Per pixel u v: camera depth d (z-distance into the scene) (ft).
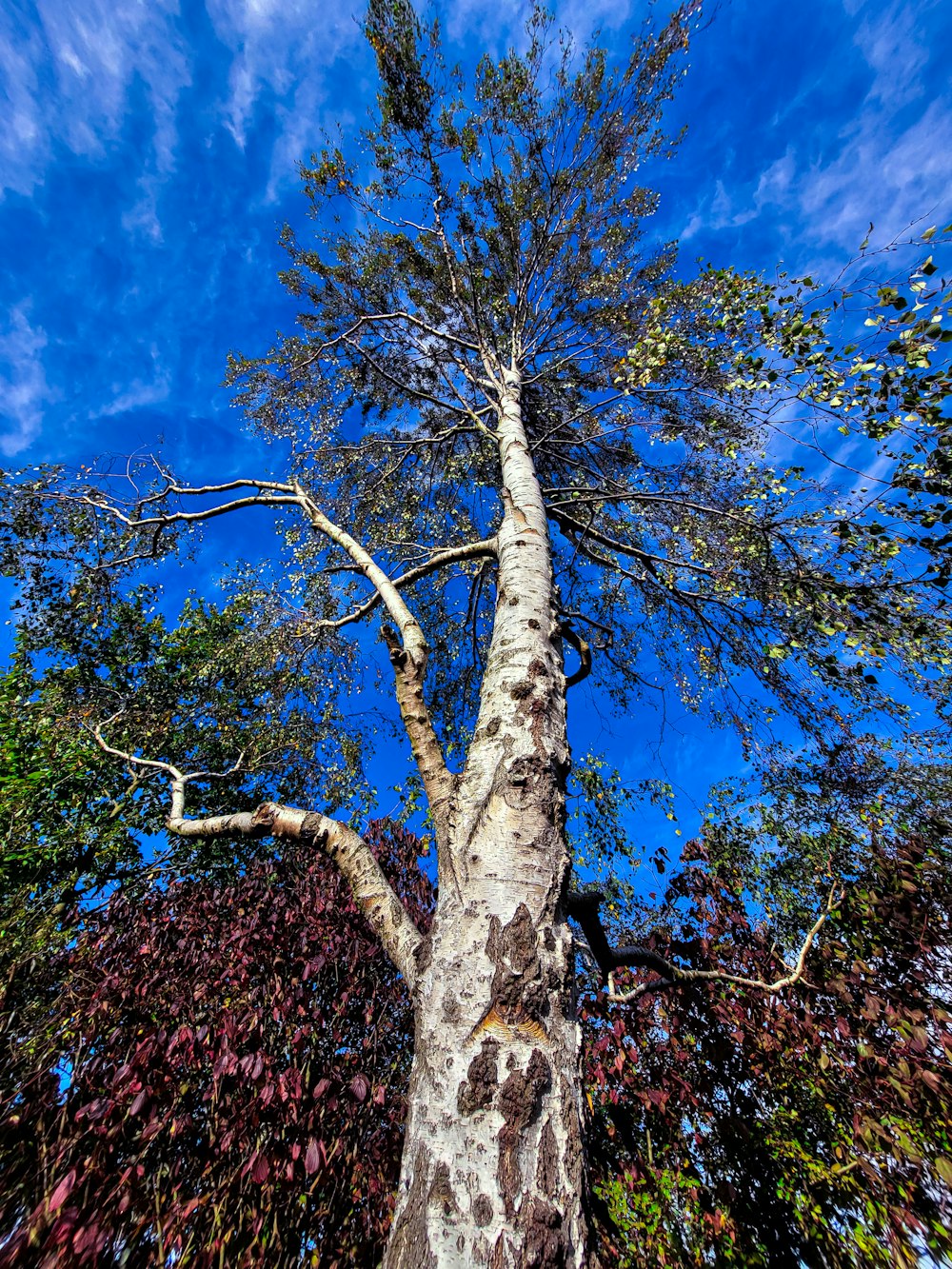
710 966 12.26
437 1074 4.51
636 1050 11.27
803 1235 9.96
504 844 5.83
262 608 17.40
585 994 12.67
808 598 14.71
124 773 28.66
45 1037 9.95
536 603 8.98
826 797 15.30
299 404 21.44
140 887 14.02
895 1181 9.14
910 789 14.88
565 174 22.03
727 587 16.31
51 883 23.24
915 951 11.93
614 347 22.00
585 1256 3.73
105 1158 7.26
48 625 27.61
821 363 11.30
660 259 22.81
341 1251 8.70
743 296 12.50
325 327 23.11
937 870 12.71
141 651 33.14
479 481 22.76
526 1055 4.46
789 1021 11.39
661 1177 10.95
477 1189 3.83
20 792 23.85
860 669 13.80
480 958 5.04
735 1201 9.98
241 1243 8.12
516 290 23.31
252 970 11.30
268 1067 8.70
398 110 20.99
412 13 20.03
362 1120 10.23
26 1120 7.64
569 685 12.97
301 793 24.99
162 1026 8.57
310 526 20.48
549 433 18.85
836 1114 10.77
